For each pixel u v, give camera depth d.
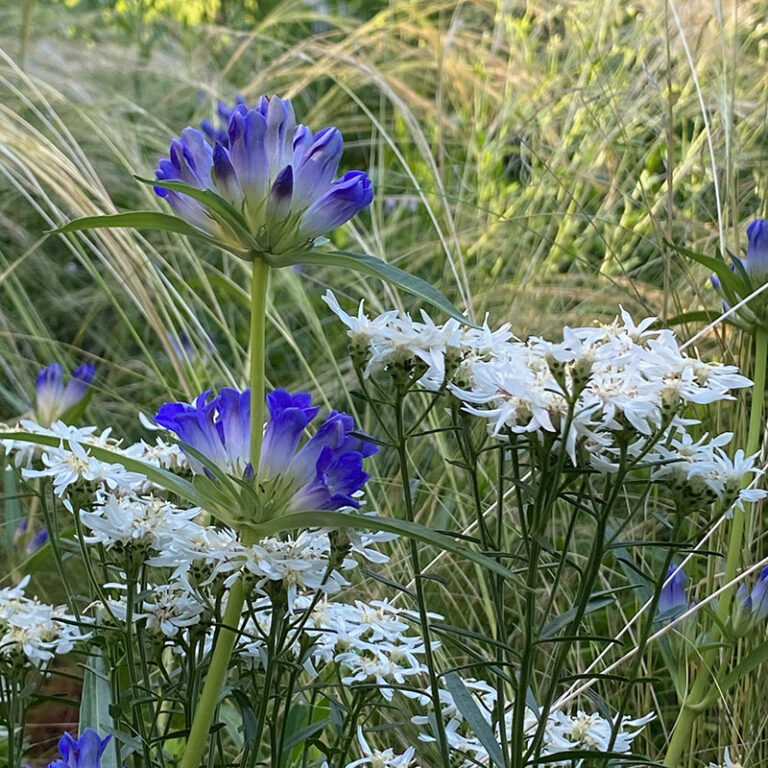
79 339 1.16
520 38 1.36
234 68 1.70
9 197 1.22
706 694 0.66
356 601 0.61
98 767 0.52
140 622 0.56
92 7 1.92
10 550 0.84
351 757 0.69
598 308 1.02
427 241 1.24
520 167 1.44
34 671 0.58
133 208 1.29
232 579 0.51
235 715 0.72
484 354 0.55
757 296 0.67
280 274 1.16
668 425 0.51
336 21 1.66
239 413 0.52
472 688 0.60
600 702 0.56
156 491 0.67
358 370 0.54
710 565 0.73
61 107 1.30
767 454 0.75
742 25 1.10
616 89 1.14
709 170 0.98
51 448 0.55
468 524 0.88
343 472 0.52
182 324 0.96
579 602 0.55
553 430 0.51
